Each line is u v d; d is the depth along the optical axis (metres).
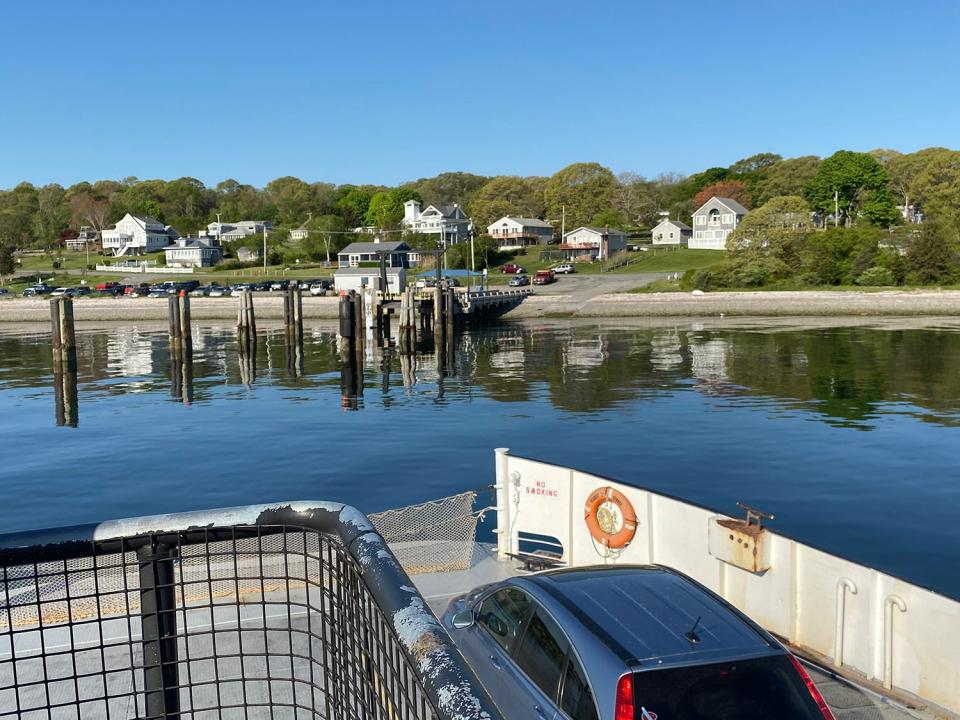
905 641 7.11
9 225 197.88
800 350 57.66
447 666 1.59
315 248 154.75
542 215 182.00
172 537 2.65
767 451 27.34
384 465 27.31
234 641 7.41
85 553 2.62
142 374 55.34
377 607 1.99
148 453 30.31
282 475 26.45
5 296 115.56
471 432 32.50
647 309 92.50
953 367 46.72
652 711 4.57
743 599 8.49
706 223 143.88
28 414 39.84
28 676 6.90
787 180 160.62
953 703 6.70
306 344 76.19
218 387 48.44
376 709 2.13
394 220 175.75
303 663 6.89
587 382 45.88
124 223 184.62
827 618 7.74
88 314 104.62
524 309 97.12
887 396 37.66
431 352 67.62
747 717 4.57
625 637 5.09
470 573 10.02
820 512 20.59
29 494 25.00
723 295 93.25
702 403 37.44
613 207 177.12
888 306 86.31
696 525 8.84
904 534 18.70
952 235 98.94
